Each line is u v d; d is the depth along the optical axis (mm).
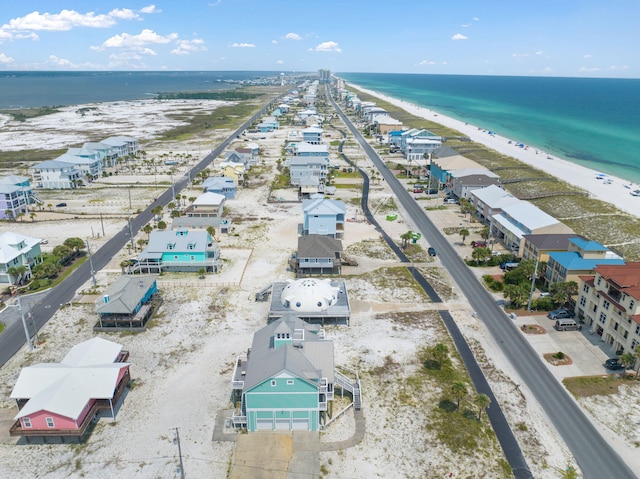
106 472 46500
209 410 55438
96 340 60312
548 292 82625
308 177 150000
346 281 88625
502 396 57750
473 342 69438
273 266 95438
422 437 51250
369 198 142625
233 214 127312
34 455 48625
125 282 77625
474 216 126000
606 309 68188
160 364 64000
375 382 60406
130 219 122438
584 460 48312
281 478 45906
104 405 53344
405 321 75125
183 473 46250
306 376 51375
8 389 58781
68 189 151500
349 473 46594
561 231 96625
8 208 122062
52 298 82062
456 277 90938
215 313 77500
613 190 154750
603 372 62250
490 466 47375
